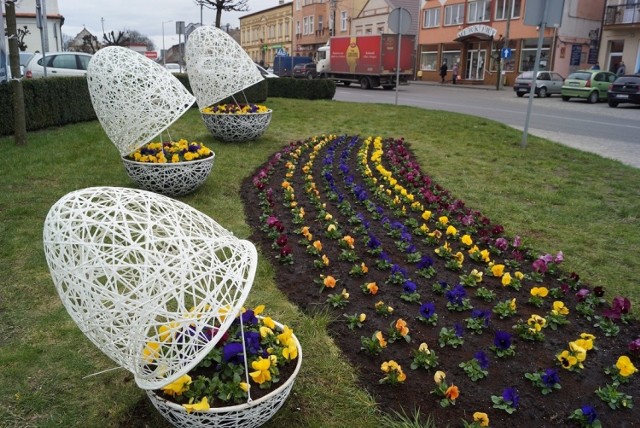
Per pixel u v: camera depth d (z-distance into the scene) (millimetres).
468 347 3596
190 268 2455
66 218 2510
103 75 6234
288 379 2684
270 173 7953
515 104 23016
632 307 4207
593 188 7660
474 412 2982
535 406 3051
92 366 3293
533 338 3676
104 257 2404
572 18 35969
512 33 38531
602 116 18547
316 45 63375
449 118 14797
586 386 3248
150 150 6785
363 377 3262
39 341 3539
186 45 9805
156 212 2654
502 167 8891
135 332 2412
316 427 2842
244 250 2812
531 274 4680
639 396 3178
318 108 16891
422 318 3840
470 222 5719
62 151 8922
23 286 4258
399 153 9797
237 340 2850
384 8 49812
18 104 9336
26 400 2990
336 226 5695
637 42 33094
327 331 3742
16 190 6676
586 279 4691
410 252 5000
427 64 47312
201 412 2469
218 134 10133
